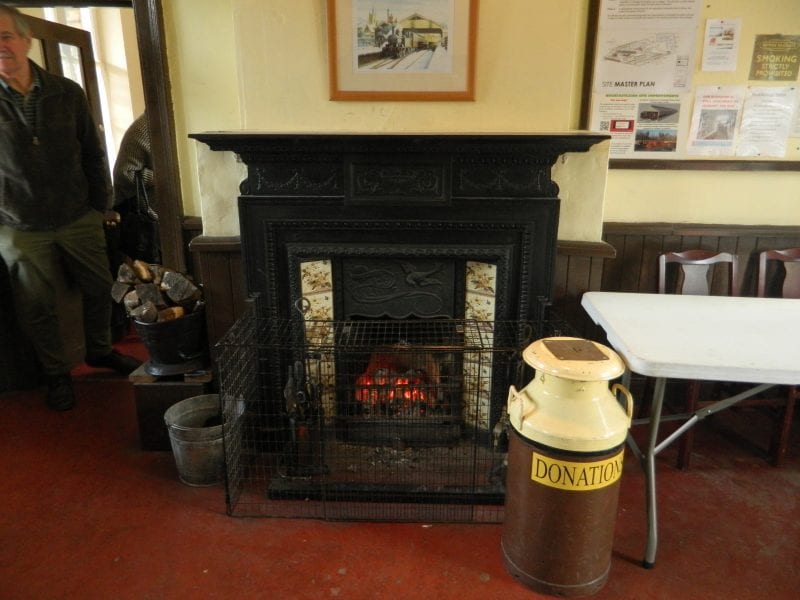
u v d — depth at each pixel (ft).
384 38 7.11
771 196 8.75
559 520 5.57
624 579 6.07
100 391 10.31
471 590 5.91
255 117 7.45
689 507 7.18
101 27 16.47
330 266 7.63
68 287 9.86
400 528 6.79
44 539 6.59
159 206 8.33
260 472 7.79
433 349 6.70
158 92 7.84
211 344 8.30
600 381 5.42
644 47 8.12
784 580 6.06
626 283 9.04
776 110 8.35
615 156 8.57
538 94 7.32
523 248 7.32
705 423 9.19
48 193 9.02
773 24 8.00
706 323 6.34
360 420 7.95
